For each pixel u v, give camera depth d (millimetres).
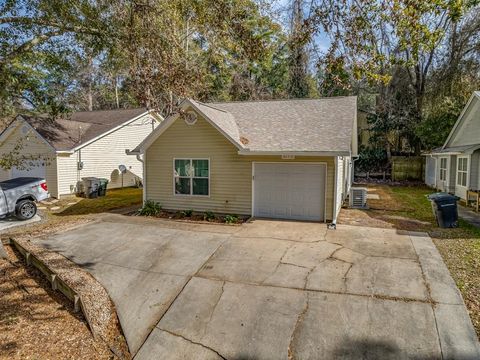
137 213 12141
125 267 7023
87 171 17531
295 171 10539
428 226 9500
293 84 24578
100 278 6551
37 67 9109
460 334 4359
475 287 5461
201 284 6105
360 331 4562
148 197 12469
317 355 4230
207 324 5000
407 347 4219
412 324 4613
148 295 5891
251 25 6918
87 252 7934
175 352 4531
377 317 4816
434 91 21078
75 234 9398
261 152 10023
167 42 6914
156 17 6750
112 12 7559
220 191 11438
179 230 9516
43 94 8445
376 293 5426
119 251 7945
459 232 8672
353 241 8078
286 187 10688
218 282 6137
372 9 4965
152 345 4707
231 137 10328
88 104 32062
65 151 16016
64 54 8938
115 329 5148
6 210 10867
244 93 26062
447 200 9172
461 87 19625
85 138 17688
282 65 24719
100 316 5375
